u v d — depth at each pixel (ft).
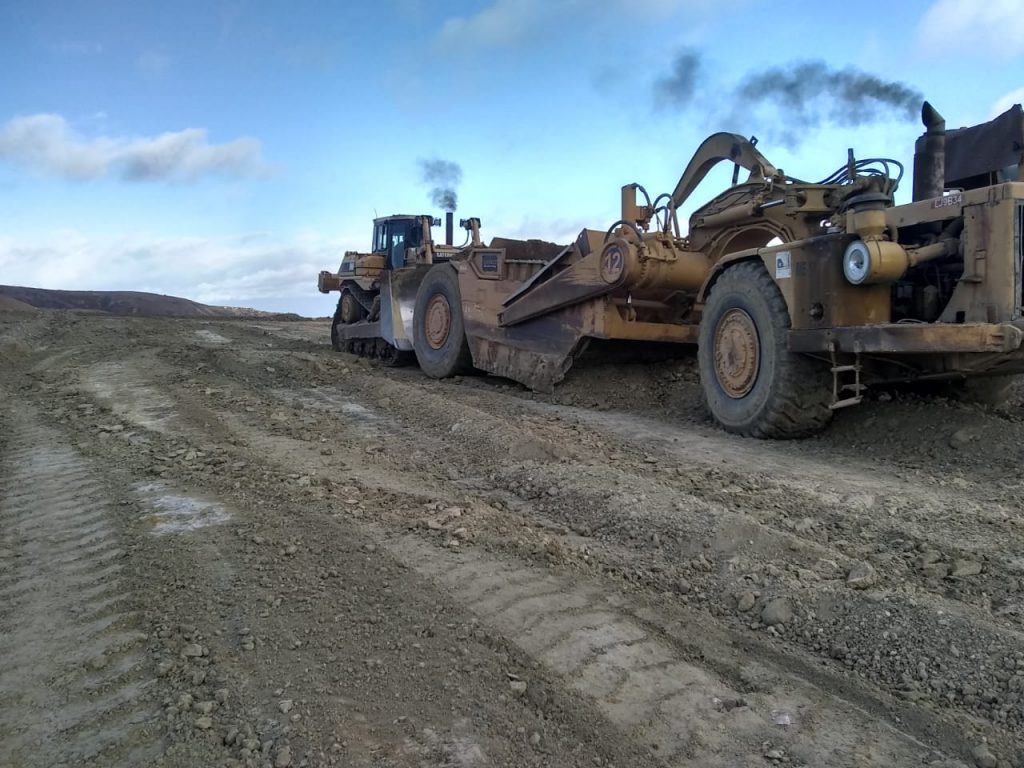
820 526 15.85
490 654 11.05
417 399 29.94
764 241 28.81
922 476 19.42
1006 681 10.13
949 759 8.96
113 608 12.76
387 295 45.50
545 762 8.87
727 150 29.30
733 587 13.14
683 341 31.14
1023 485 18.12
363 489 19.03
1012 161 21.52
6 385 37.40
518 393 33.68
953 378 22.57
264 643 11.31
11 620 12.56
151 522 16.75
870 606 11.98
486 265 36.99
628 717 9.73
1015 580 13.03
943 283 21.45
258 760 8.75
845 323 21.65
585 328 30.63
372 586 13.12
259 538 15.38
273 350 48.03
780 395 23.07
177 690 10.28
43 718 9.84
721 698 10.18
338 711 9.61
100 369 40.19
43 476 21.22
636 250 28.12
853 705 10.07
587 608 12.58
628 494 17.31
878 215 20.76
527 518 17.25
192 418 28.32
